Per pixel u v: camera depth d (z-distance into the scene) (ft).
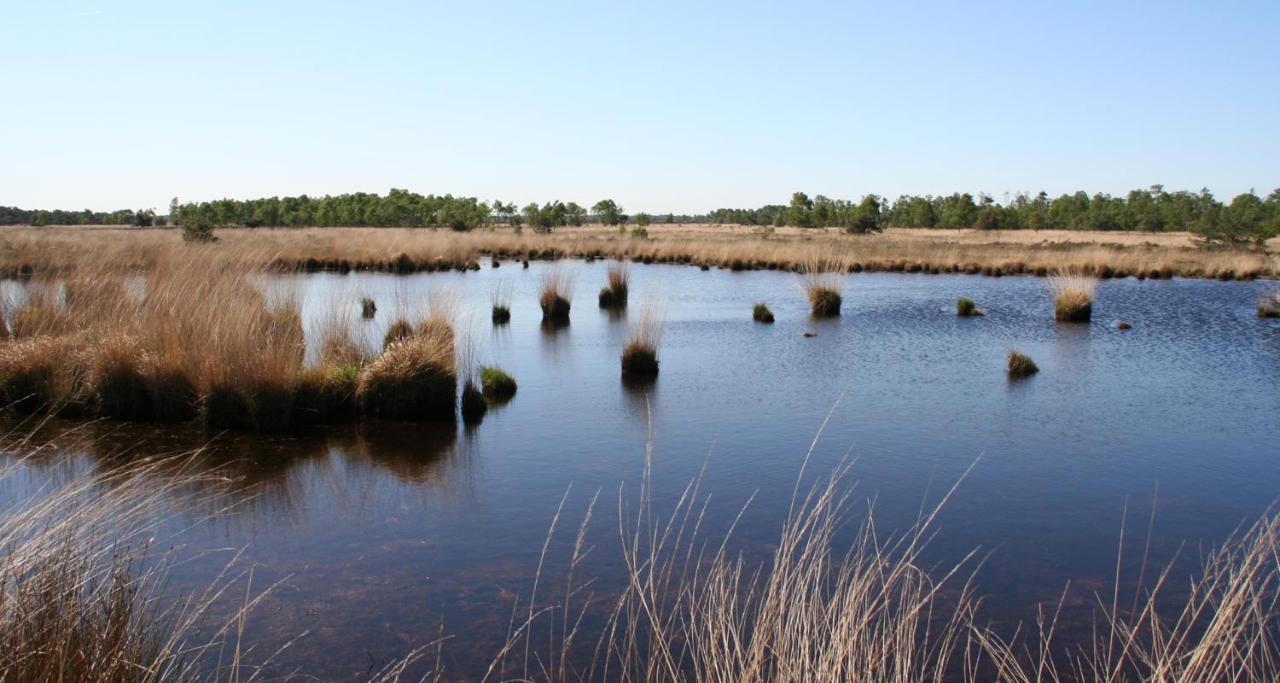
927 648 15.03
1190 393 37.60
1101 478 25.38
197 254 43.78
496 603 16.76
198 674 13.44
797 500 23.08
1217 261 118.11
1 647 10.46
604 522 21.25
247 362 29.81
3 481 23.08
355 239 138.31
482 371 37.60
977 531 20.95
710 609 13.78
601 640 15.25
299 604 16.62
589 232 241.35
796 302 76.89
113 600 12.74
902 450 28.25
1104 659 14.75
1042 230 334.85
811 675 10.91
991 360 46.29
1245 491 24.22
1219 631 11.43
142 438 28.30
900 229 342.85
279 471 25.14
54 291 41.09
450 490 23.66
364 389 32.07
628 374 41.63
